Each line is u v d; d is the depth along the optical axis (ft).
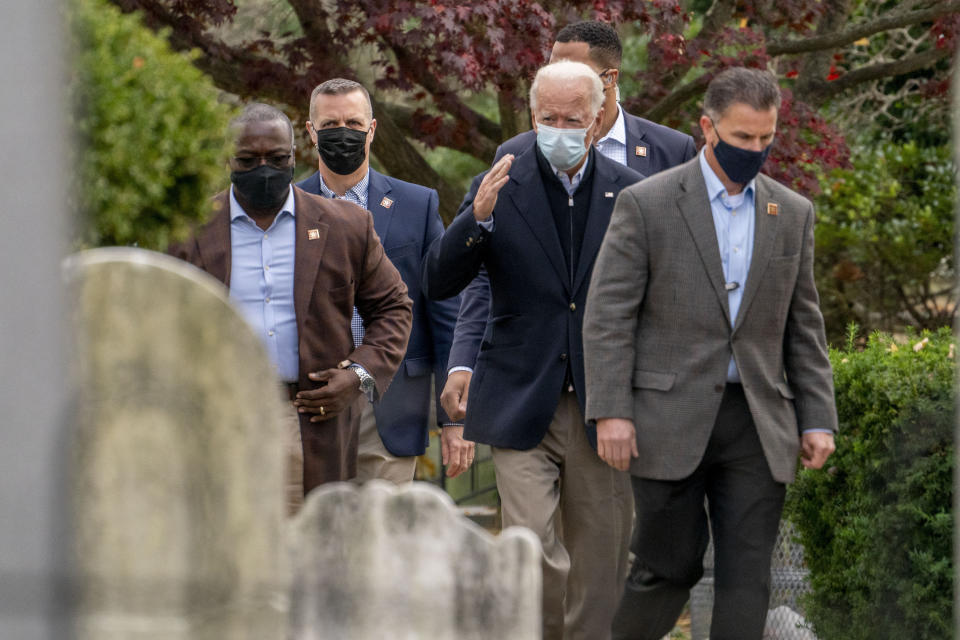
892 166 132.16
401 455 59.06
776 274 45.06
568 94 48.80
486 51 85.87
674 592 47.39
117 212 38.96
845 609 55.62
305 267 48.42
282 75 97.81
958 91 39.96
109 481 28.78
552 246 50.57
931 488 50.90
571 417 50.98
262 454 29.48
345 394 48.37
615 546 51.75
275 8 103.55
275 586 29.48
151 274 28.91
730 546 44.96
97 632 28.60
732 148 43.75
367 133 58.90
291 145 47.70
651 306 45.47
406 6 86.63
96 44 39.01
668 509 45.57
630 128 59.52
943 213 128.16
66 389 28.58
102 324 28.86
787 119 101.35
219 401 29.37
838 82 125.39
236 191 48.21
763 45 107.55
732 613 44.62
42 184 28.73
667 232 44.98
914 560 51.19
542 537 49.85
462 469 60.08
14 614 27.43
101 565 28.73
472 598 29.86
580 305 50.65
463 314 57.26
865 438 52.90
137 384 28.99
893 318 129.59
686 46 102.99
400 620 29.73
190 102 40.75
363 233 50.24
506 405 50.90
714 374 44.75
